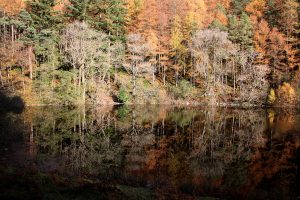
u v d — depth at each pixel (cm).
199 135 2592
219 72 5584
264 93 5119
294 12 5841
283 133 2656
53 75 4731
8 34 5200
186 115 3878
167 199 1010
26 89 4531
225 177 1450
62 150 1873
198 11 6869
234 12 7038
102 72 5484
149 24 6169
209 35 5428
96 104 4853
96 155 1814
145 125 3078
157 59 6197
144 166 1614
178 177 1427
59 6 6066
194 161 1748
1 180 739
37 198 715
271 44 5806
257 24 6112
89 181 1055
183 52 5909
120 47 5488
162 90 5594
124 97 5041
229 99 5356
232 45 5553
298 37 6059
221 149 2080
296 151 2002
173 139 2417
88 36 4981
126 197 912
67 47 5150
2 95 2942
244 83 5588
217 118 3625
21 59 4591
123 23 5991
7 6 5416
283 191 1266
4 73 4600
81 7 5488
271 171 1561
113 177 1308
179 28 6144
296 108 4731
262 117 3709
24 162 1451
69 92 4734
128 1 6259
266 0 6625
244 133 2677
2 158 1503
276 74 5506
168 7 6688
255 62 5619
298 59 5662
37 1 5238
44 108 4072
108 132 2650
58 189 838
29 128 2528
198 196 1144
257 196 1188
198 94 5475
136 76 5741
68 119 3256
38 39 4950
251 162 1736
